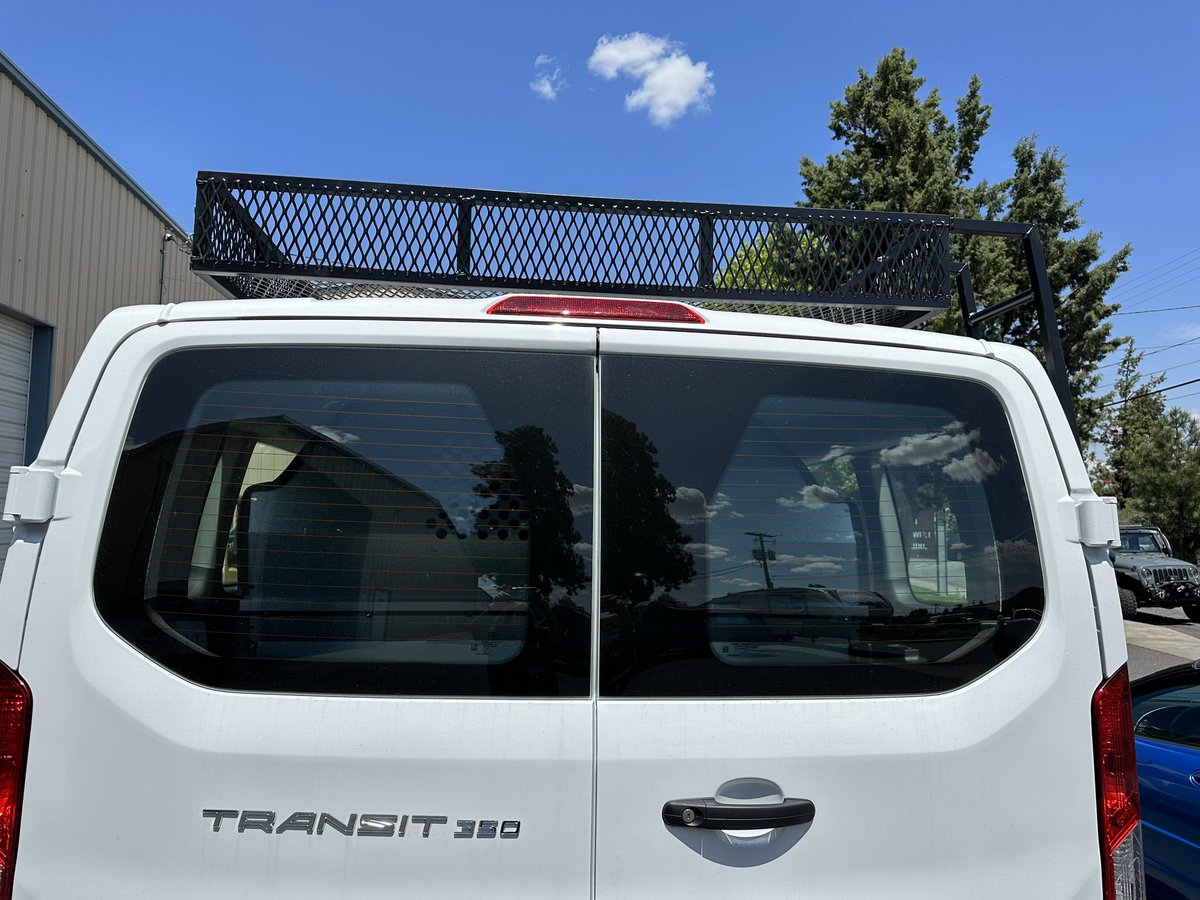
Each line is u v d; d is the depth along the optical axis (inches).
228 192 89.7
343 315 67.3
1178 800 129.4
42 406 366.3
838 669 63.6
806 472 67.6
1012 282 802.8
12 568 59.3
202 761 57.6
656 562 64.2
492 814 58.1
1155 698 148.6
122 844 56.8
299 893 56.8
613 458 65.8
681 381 68.0
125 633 59.6
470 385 66.6
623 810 58.7
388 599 62.5
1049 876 62.1
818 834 59.9
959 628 65.5
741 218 96.7
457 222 93.2
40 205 359.6
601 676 61.6
